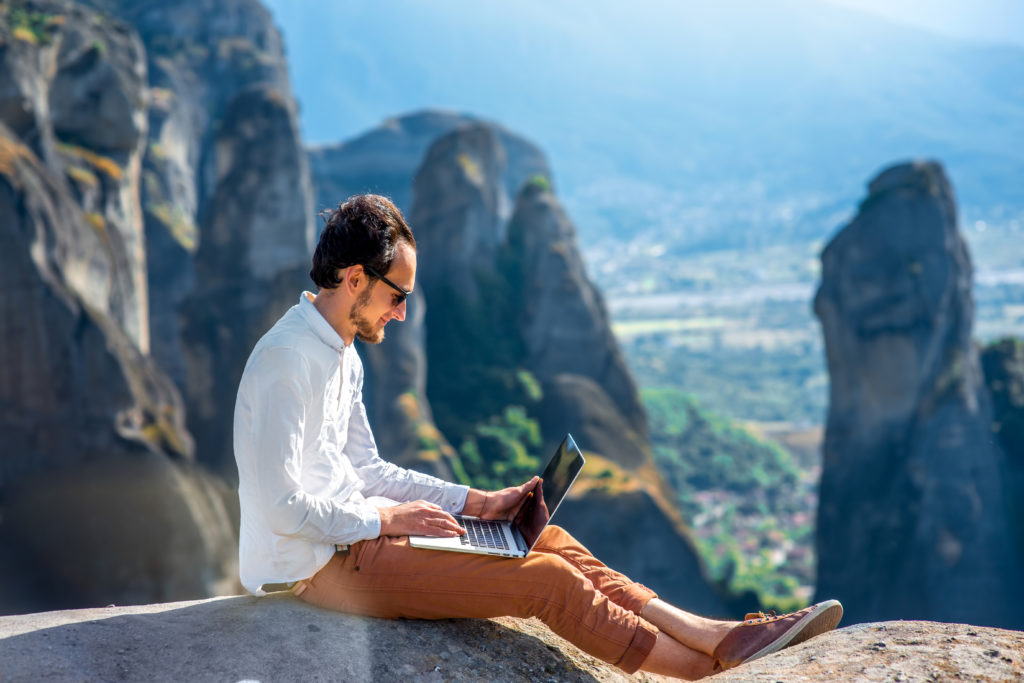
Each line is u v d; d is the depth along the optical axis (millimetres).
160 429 29312
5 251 25438
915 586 48938
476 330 56719
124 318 35719
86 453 26219
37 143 33031
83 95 40250
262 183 48812
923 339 51156
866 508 51969
